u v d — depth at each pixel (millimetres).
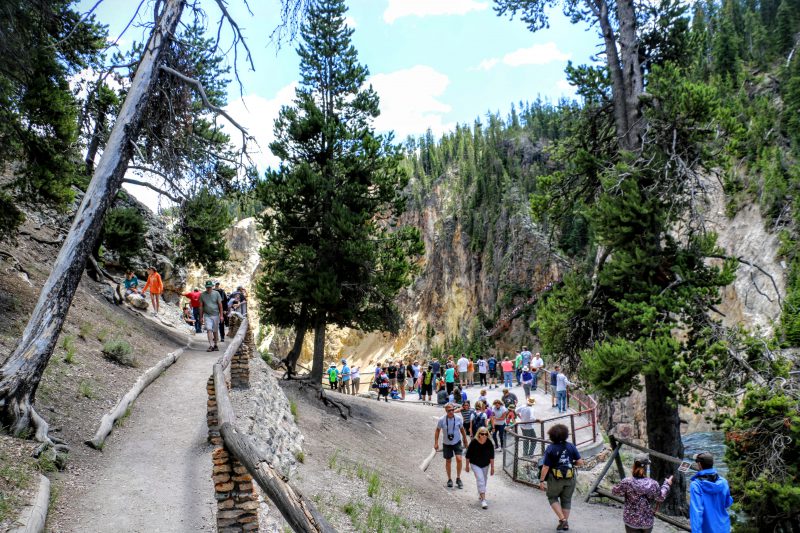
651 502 8516
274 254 22266
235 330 21125
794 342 13242
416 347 107938
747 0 90875
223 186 11375
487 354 94000
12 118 12422
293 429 12828
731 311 40031
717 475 7371
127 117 9195
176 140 11039
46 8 10875
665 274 15945
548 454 10977
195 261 24531
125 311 20562
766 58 71000
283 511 3998
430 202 130625
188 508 6422
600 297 17516
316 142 22328
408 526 9453
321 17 22203
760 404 10906
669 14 17797
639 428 42312
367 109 23031
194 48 10578
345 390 31391
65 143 13883
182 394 12055
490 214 111125
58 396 8984
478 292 108125
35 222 21734
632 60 17844
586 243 92375
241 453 4887
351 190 21969
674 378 13445
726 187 16562
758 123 51062
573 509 12547
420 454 18422
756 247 40469
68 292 8125
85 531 5551
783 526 10211
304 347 95688
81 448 7742
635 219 15469
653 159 16094
